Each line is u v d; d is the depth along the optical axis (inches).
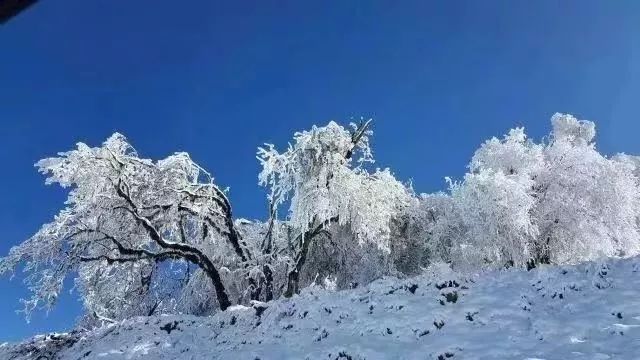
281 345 506.9
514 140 1047.0
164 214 896.9
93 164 814.5
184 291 948.0
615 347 374.9
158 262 914.1
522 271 573.0
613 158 1189.1
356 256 976.3
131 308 921.5
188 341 576.7
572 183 1000.9
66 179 799.7
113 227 856.9
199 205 920.9
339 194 862.5
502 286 534.9
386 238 910.4
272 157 886.4
